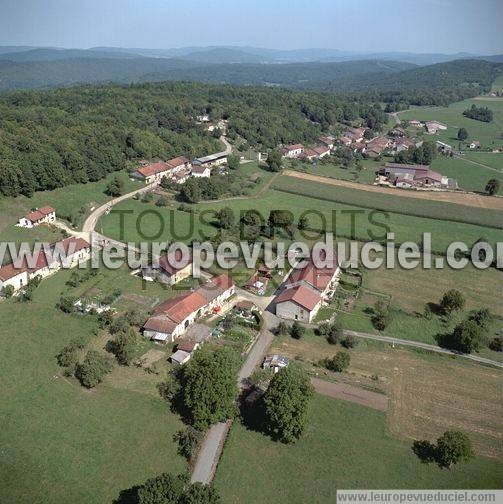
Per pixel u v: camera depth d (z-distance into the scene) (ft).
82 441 270.87
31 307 388.57
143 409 294.46
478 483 257.55
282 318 394.11
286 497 245.86
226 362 292.81
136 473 254.47
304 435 280.92
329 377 329.72
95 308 386.11
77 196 622.95
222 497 242.78
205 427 277.85
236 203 651.25
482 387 327.88
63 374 319.06
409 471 262.88
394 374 336.90
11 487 243.60
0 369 320.70
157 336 352.49
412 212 647.97
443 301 410.11
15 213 558.15
